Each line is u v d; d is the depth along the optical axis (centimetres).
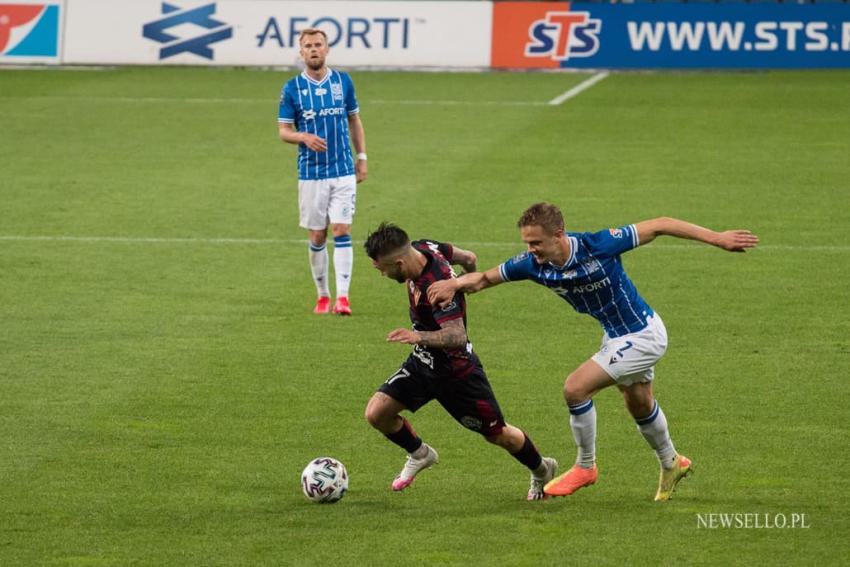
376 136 6706
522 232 2225
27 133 6806
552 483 2345
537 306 3866
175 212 5156
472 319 3731
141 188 5591
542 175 5769
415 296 2305
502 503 2372
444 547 2138
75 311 3803
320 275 3794
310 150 3731
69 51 8956
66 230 4853
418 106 7544
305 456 2645
